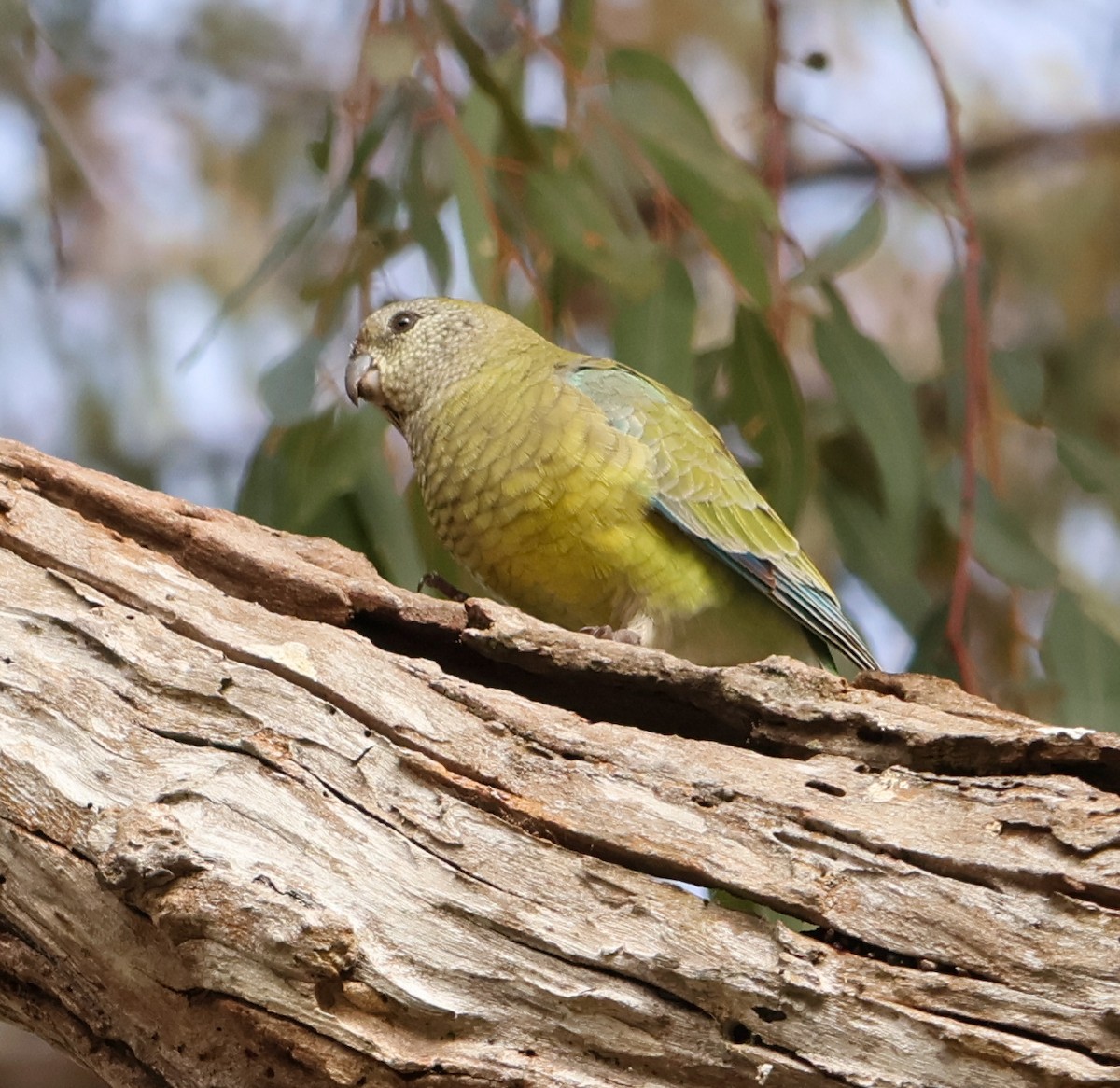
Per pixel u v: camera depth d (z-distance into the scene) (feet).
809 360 44.21
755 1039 15.96
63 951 17.16
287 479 29.96
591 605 26.94
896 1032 15.66
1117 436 42.88
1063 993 15.52
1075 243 45.60
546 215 29.35
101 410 42.63
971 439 30.27
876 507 32.94
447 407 27.68
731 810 17.10
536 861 16.87
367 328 29.99
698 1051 15.98
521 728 17.83
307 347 28.89
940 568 35.09
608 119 30.83
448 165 30.25
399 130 30.81
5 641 18.12
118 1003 17.08
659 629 26.78
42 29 35.37
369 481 30.22
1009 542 30.91
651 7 46.34
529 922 16.46
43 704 17.63
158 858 16.26
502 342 28.25
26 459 20.30
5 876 17.25
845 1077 15.64
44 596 18.62
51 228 35.35
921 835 16.56
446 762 17.54
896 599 32.07
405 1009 16.21
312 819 17.02
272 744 17.44
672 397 28.71
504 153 30.71
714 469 27.45
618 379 27.73
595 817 17.06
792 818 16.97
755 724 18.66
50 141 35.27
